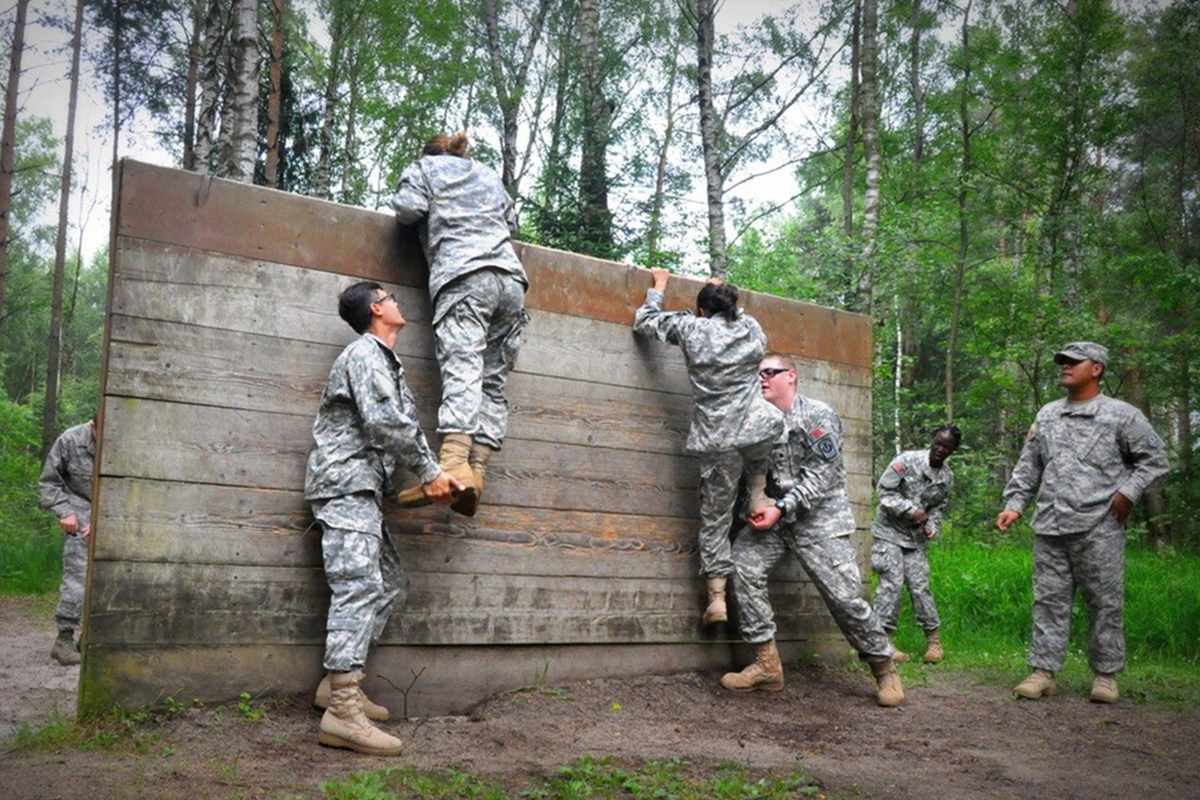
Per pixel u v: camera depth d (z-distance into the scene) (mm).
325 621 4355
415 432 3928
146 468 3979
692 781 3711
